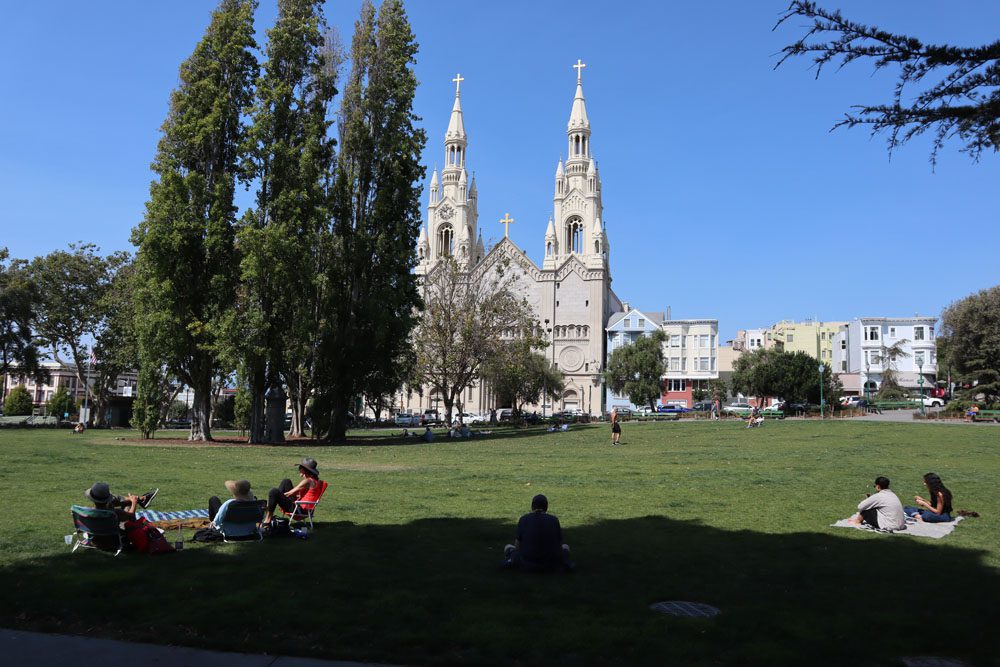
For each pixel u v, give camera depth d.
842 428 44.16
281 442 40.94
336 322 43.50
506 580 8.88
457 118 122.12
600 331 107.38
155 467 22.78
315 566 9.34
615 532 12.20
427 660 6.20
